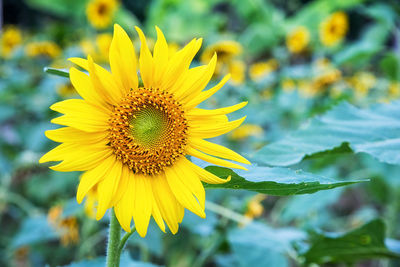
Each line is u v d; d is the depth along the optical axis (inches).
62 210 37.5
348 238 31.9
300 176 24.0
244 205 38.1
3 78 62.1
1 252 52.0
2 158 55.2
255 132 57.1
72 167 23.4
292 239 35.6
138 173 24.6
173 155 24.6
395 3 64.0
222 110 25.0
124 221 23.7
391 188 52.7
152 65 24.9
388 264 45.3
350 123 29.4
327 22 80.1
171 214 24.5
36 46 67.9
